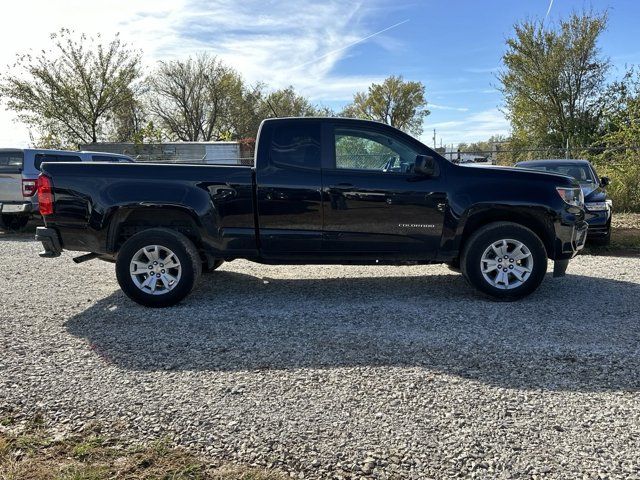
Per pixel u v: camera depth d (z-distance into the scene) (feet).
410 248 17.33
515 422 9.30
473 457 8.25
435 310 16.29
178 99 145.28
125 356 12.58
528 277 17.07
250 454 8.43
